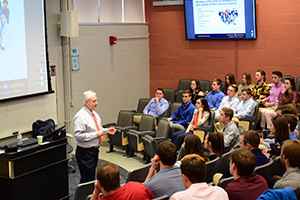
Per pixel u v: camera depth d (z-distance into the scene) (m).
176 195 2.28
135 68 8.64
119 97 8.15
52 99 5.50
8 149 3.87
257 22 8.21
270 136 5.22
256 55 8.34
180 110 6.77
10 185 3.89
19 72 4.95
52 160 4.35
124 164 5.87
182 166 2.45
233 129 5.07
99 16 7.54
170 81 9.10
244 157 2.76
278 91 7.19
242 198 2.68
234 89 6.84
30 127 5.14
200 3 8.45
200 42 8.75
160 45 9.03
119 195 2.64
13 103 4.87
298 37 7.94
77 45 6.80
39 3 5.25
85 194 3.33
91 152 4.54
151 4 8.96
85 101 4.58
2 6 4.66
